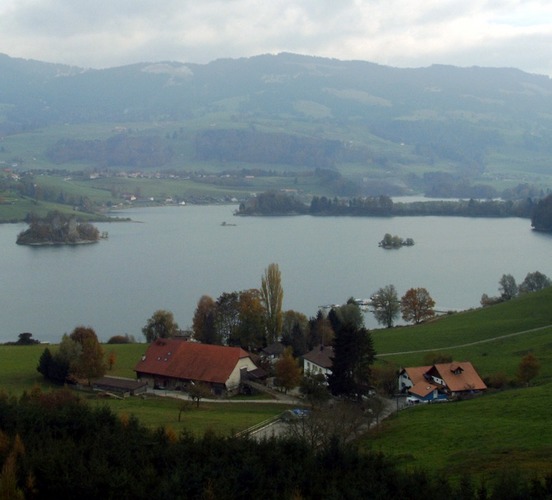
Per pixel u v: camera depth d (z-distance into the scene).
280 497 39.16
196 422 69.88
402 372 93.12
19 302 198.25
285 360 95.31
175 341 105.75
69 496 40.16
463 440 58.16
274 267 130.00
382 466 43.03
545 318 133.50
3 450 44.66
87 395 92.81
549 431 56.62
